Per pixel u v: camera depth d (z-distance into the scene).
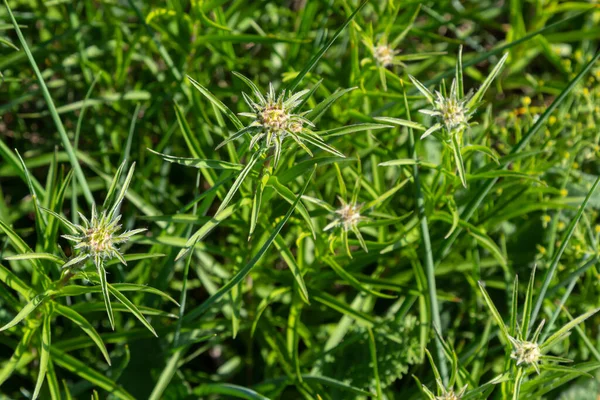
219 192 0.61
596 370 0.67
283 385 0.63
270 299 0.62
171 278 0.67
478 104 0.58
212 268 0.65
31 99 0.71
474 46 0.76
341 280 0.65
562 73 0.75
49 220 0.58
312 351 0.65
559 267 0.67
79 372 0.59
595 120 0.71
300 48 0.71
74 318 0.56
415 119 0.71
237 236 0.68
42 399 0.62
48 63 0.71
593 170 0.72
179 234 0.63
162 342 0.64
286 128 0.53
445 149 0.59
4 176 0.70
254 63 0.72
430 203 0.62
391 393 0.65
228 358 0.69
